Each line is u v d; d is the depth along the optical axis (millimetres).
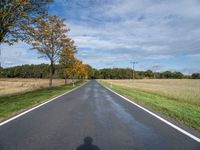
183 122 9703
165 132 7871
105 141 6668
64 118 10219
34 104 15406
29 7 17172
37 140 6652
